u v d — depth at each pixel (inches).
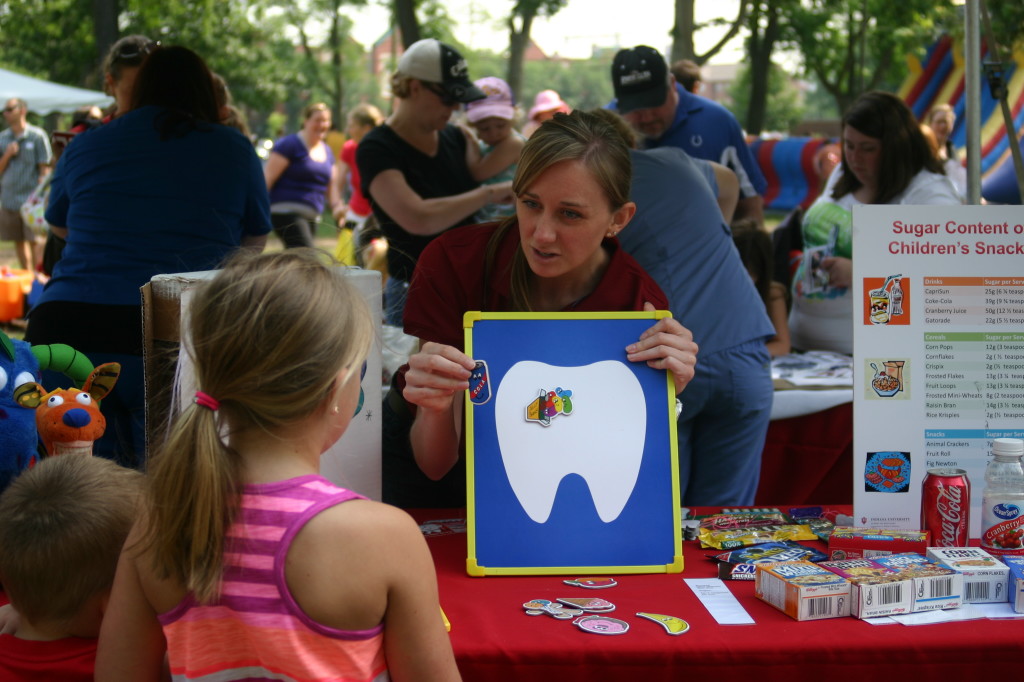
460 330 78.7
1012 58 281.4
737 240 146.0
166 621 47.3
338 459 76.7
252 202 116.6
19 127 357.7
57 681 55.9
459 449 82.0
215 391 46.0
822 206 151.3
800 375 135.5
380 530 46.3
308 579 45.0
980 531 75.5
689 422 104.8
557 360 73.1
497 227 79.7
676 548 70.7
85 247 108.9
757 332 105.1
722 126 179.5
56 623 56.9
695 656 57.4
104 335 106.0
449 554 74.5
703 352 101.3
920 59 393.4
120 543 56.2
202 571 45.1
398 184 145.0
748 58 709.9
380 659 47.9
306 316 45.6
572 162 68.2
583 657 57.2
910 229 76.0
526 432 71.9
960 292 76.2
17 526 55.1
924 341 76.1
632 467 71.7
